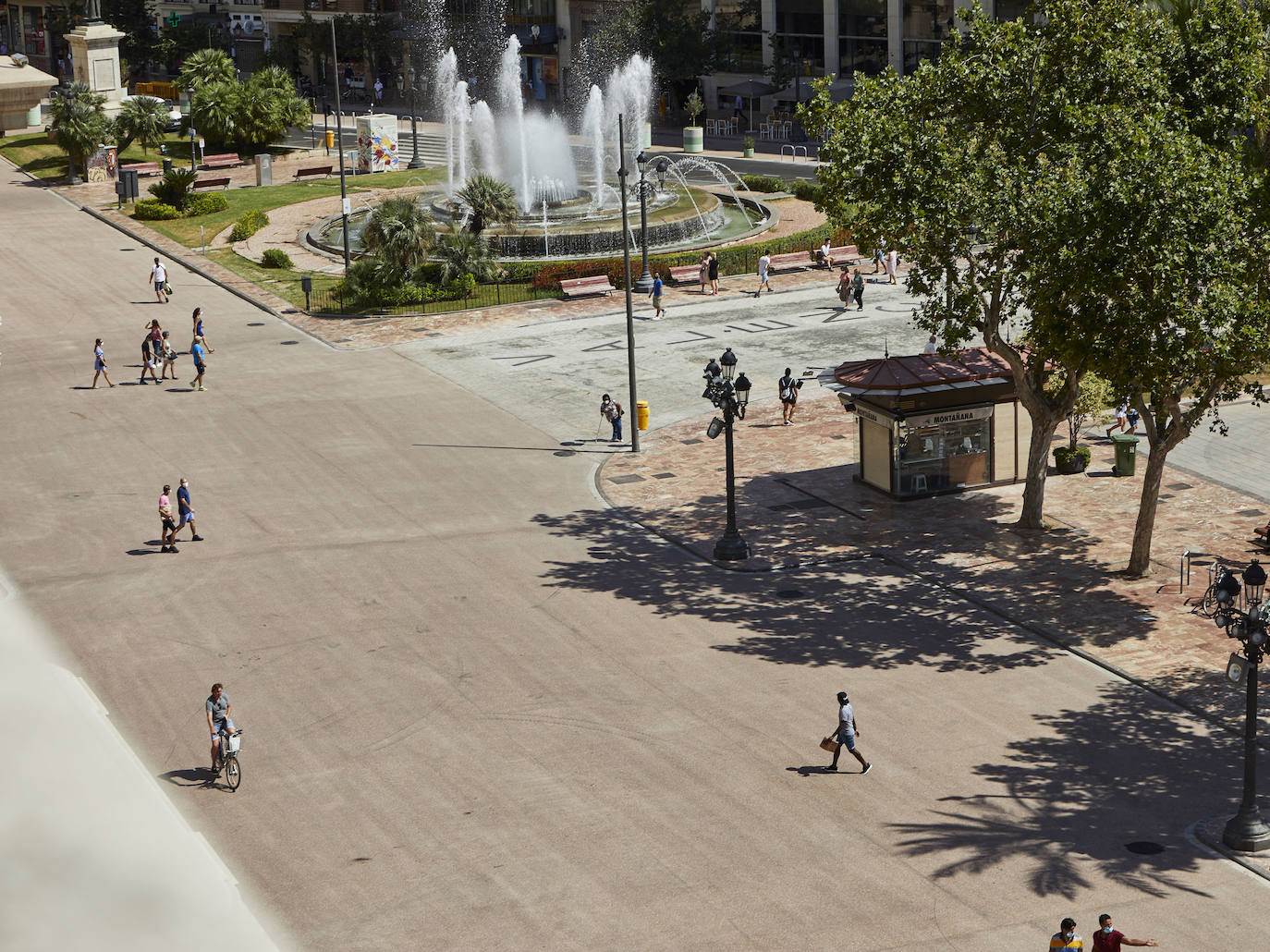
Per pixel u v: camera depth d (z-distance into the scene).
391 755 24.39
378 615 30.75
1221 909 19.64
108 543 35.03
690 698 26.62
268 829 21.91
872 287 62.56
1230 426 43.22
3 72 99.00
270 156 91.69
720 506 37.91
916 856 21.06
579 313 58.81
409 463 41.50
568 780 23.48
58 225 76.00
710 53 108.31
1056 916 19.45
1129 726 25.36
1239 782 23.36
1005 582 32.12
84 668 27.91
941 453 38.12
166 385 49.50
